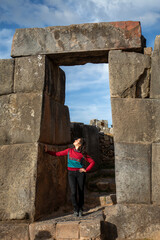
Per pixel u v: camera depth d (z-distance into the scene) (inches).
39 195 162.9
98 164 325.1
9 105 177.2
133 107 161.2
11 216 157.2
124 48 169.2
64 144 217.8
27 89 176.4
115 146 157.8
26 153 164.7
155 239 142.9
